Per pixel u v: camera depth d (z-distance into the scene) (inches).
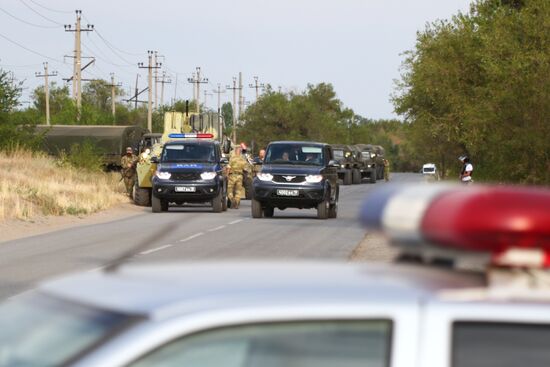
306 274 366.3
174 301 327.3
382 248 2197.3
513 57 3142.2
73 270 1796.3
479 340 326.6
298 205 3292.3
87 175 4854.8
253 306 324.2
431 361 323.0
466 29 4815.5
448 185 360.2
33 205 3339.1
